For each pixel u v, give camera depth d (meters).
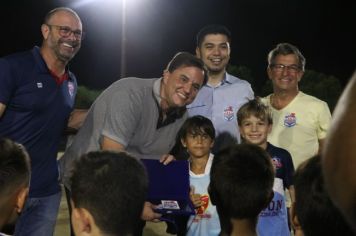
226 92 3.83
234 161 1.84
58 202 3.38
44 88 3.10
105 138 2.83
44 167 3.22
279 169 3.21
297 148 3.70
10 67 2.98
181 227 3.04
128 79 2.96
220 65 3.81
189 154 3.21
